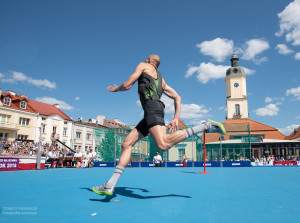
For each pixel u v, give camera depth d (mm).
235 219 2338
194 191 4426
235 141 20734
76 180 6859
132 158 21047
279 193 4148
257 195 3924
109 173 10508
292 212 2646
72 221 2260
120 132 20984
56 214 2549
